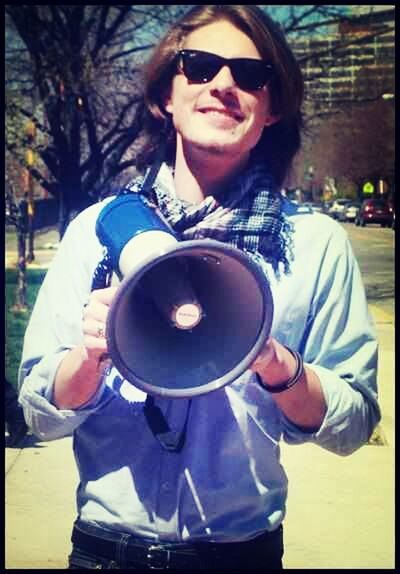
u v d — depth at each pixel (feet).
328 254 6.97
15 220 37.01
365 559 12.78
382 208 102.42
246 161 7.14
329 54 40.24
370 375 7.03
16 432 18.74
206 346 5.92
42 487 15.72
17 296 36.63
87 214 7.29
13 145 36.99
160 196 6.77
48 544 13.17
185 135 6.92
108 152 38.06
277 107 7.29
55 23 35.76
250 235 6.76
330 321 6.93
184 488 6.70
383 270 56.13
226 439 6.66
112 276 6.32
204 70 6.84
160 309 5.94
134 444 6.84
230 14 7.02
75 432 7.13
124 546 6.76
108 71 37.14
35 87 37.35
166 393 5.65
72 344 7.07
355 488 15.92
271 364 6.15
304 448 18.39
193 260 5.99
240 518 6.75
